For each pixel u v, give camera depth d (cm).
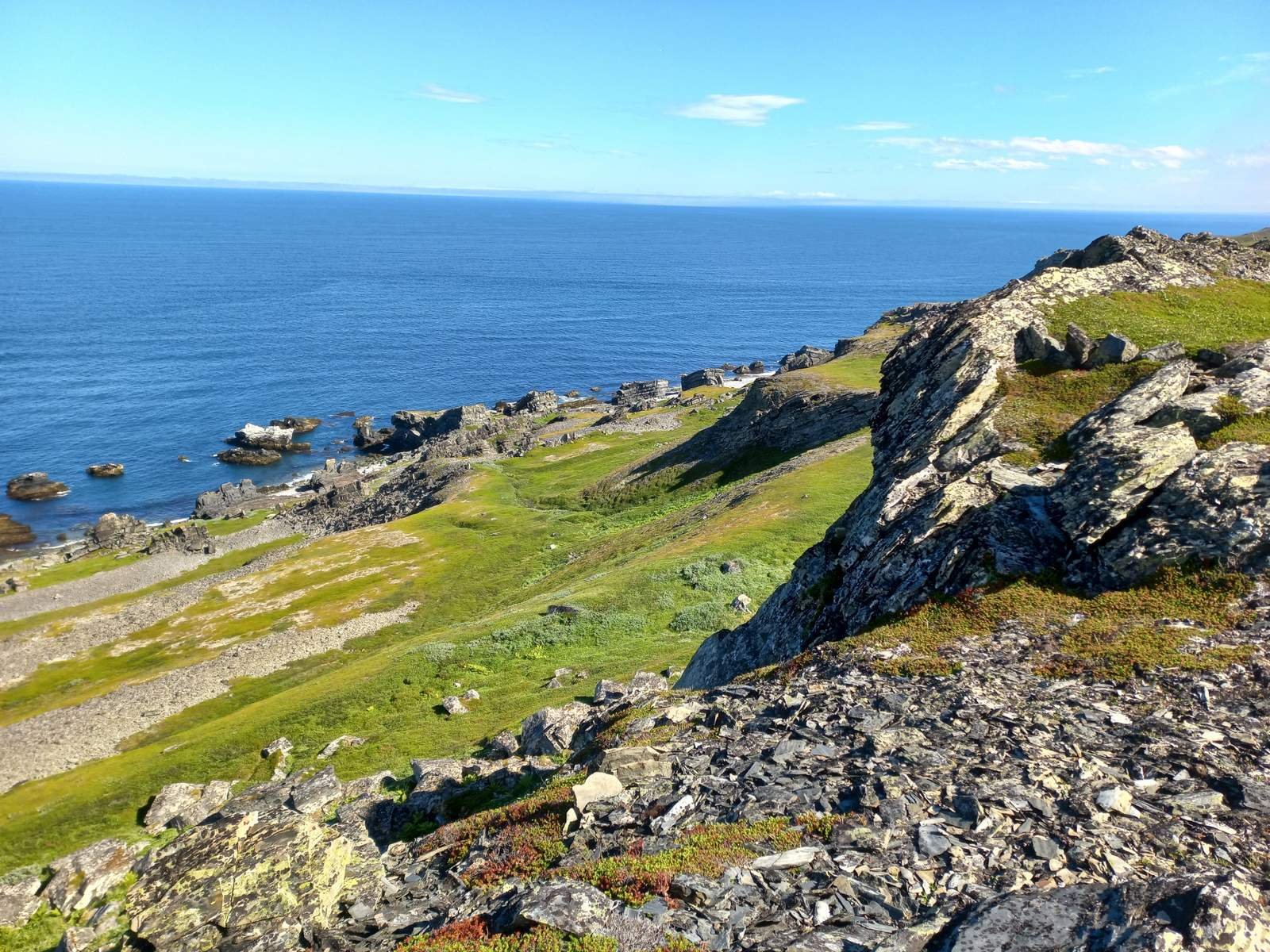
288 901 1403
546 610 5731
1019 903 986
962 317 3791
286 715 4866
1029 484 2497
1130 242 4422
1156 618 1891
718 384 18850
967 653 1972
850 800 1420
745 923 1080
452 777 2852
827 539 3128
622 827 1512
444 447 14500
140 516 12938
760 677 2291
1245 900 876
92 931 2478
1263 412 2416
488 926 1185
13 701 6738
